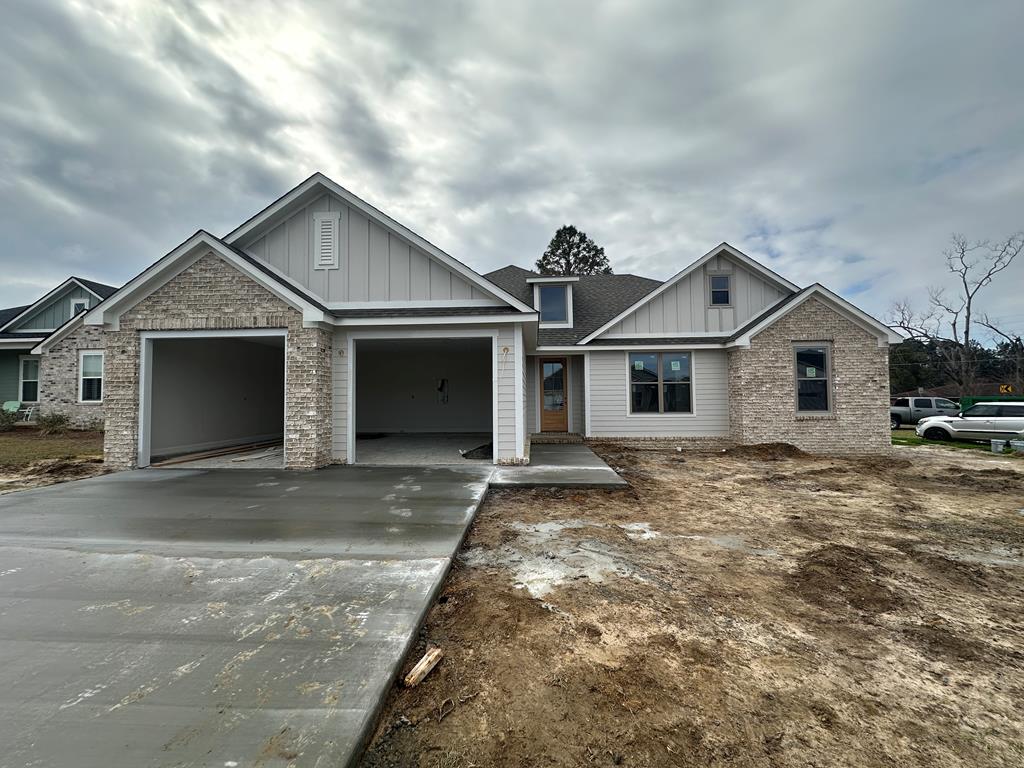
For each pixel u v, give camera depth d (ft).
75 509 16.97
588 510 18.86
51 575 10.83
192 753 5.31
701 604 10.58
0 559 11.84
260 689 6.56
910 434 58.95
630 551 14.06
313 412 26.32
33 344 52.24
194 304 26.76
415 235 29.37
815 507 19.95
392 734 6.24
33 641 7.88
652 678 7.69
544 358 45.34
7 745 5.41
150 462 27.58
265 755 5.30
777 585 11.75
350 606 9.32
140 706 6.15
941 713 6.98
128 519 15.65
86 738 5.55
